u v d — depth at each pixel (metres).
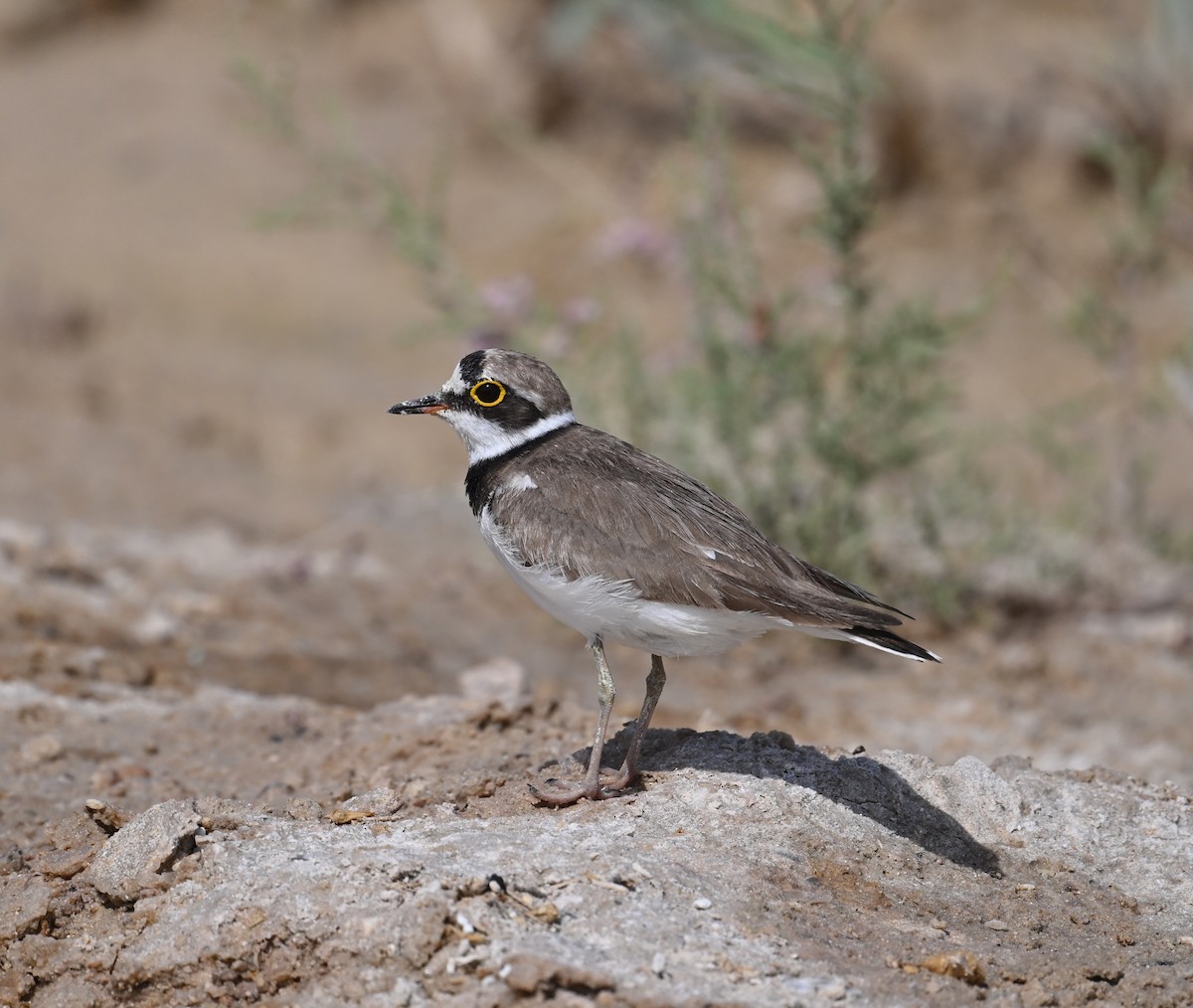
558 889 7.06
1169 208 20.98
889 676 13.02
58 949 7.34
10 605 12.34
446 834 7.65
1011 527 14.75
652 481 8.24
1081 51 23.66
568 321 14.05
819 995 6.50
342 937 6.79
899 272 22.73
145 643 12.21
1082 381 20.19
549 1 25.36
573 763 8.76
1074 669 13.18
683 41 22.78
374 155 24.89
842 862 7.73
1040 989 6.79
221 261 23.31
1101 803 8.69
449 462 18.91
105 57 28.64
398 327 22.39
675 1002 6.35
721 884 7.29
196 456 18.44
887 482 14.88
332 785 9.30
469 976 6.58
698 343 13.95
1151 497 17.00
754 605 7.63
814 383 13.51
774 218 22.75
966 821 8.38
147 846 7.54
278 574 14.34
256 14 28.20
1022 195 23.42
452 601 14.22
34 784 9.43
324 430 19.53
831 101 13.33
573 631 13.70
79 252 23.28
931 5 24.44
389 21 27.44
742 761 8.48
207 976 6.93
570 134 25.16
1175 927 7.70
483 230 23.45
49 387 20.03
